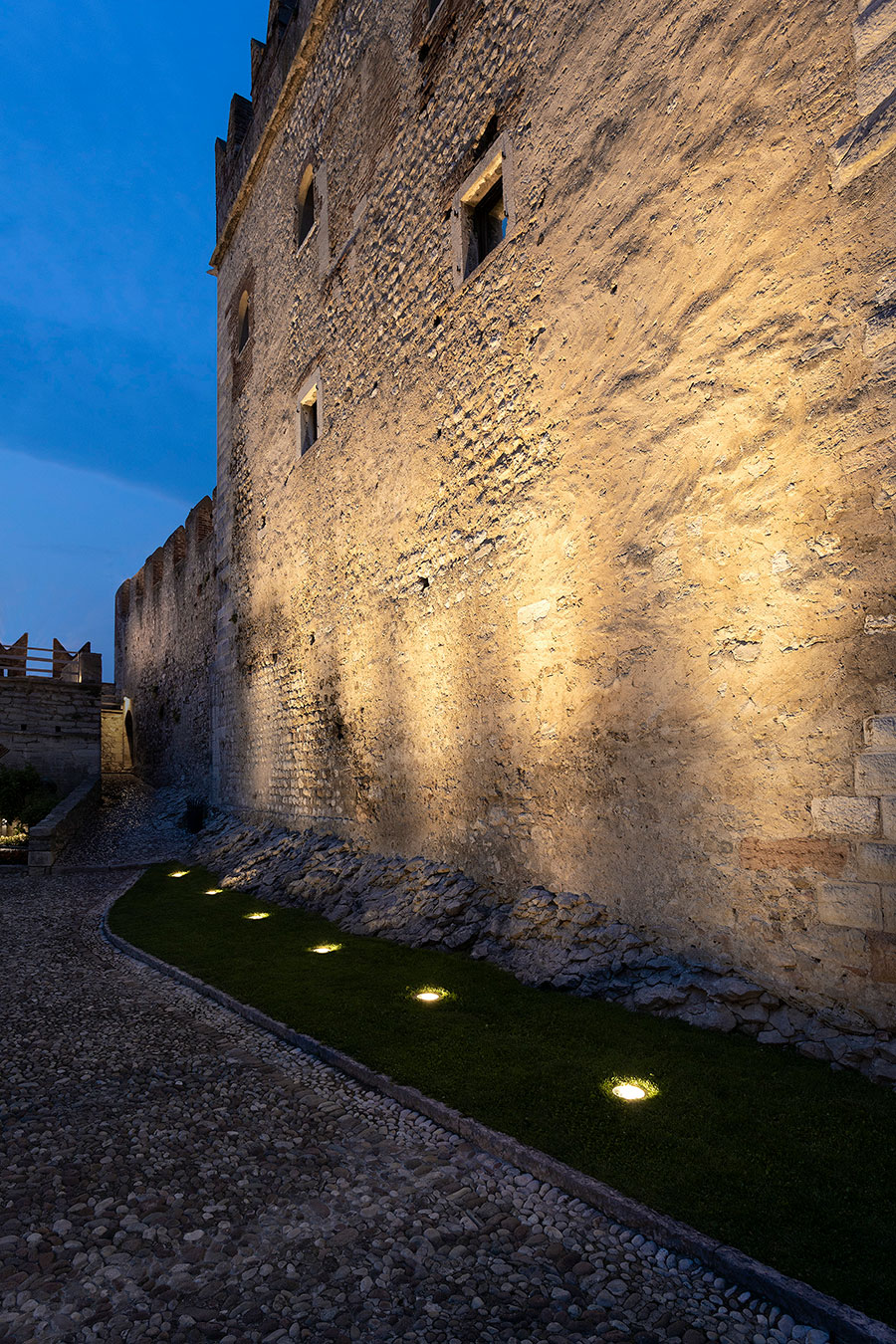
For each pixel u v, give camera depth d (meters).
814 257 3.54
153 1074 3.53
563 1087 3.11
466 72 6.45
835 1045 3.21
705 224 4.12
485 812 5.94
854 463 3.34
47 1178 2.61
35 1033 4.09
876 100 3.29
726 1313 1.93
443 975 4.81
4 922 7.18
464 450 6.36
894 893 3.11
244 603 12.48
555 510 5.23
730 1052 3.34
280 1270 2.12
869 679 3.25
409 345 7.31
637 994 3.99
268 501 11.51
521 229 5.66
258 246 12.21
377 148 8.09
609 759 4.68
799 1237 2.11
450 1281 2.07
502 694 5.78
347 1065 3.49
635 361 4.56
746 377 3.86
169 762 17.92
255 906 7.66
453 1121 2.91
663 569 4.31
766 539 3.73
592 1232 2.28
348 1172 2.65
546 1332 1.88
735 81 3.97
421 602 7.00
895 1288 1.90
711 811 3.96
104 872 10.51
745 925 3.74
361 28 8.52
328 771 9.07
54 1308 1.97
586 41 5.05
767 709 3.69
